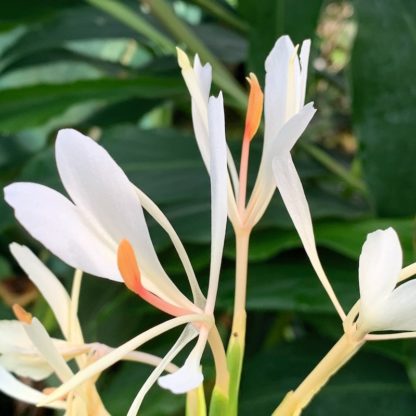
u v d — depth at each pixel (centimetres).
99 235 12
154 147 34
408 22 30
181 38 36
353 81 30
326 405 28
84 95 33
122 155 33
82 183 12
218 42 44
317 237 27
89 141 12
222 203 12
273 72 14
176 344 12
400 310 11
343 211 30
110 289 30
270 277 27
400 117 30
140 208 12
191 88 14
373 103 30
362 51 30
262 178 14
